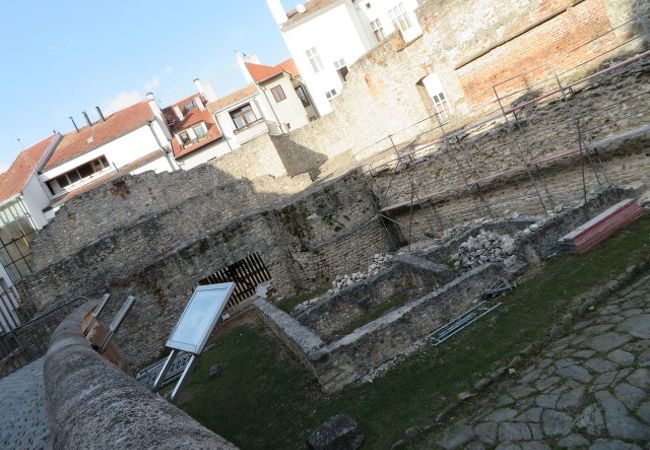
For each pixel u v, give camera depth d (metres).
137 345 14.77
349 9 32.53
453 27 15.09
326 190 16.36
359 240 16.67
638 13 9.70
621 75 9.06
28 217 26.73
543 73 12.86
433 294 8.09
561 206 10.28
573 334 5.69
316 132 28.42
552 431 4.33
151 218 18.33
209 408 8.88
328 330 10.62
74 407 2.65
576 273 7.05
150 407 2.34
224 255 16.03
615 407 4.21
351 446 5.49
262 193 21.91
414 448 5.05
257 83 34.38
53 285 15.78
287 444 6.38
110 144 31.02
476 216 13.88
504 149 12.03
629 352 4.83
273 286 16.56
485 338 6.70
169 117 38.94
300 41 33.56
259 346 11.49
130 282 14.95
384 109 21.38
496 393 5.34
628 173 9.36
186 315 4.39
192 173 24.16
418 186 15.34
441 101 19.11
